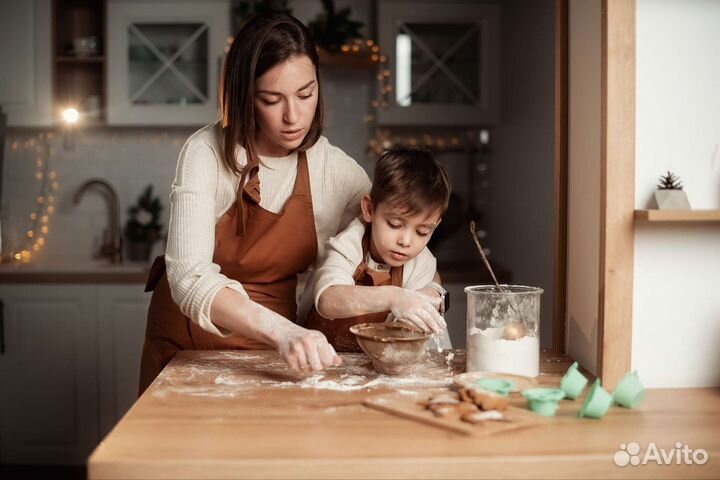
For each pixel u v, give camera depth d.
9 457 3.69
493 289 1.62
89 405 3.68
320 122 1.80
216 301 1.52
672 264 1.53
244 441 1.17
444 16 3.84
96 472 1.10
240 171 1.74
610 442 1.19
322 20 3.93
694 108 1.53
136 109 3.89
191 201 1.66
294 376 1.55
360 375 1.56
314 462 1.10
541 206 2.97
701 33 1.52
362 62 3.84
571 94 1.73
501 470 1.11
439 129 4.23
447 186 1.67
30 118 3.90
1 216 4.20
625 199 1.47
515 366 1.51
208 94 3.90
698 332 1.54
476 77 3.91
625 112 1.46
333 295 1.63
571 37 1.72
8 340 3.66
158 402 1.37
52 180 4.22
